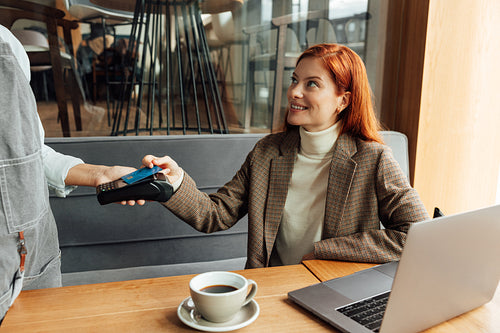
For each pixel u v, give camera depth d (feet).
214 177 5.29
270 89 6.24
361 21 6.33
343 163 3.37
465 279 2.10
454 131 6.18
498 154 6.51
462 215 1.92
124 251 5.10
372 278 2.55
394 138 5.82
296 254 3.66
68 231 4.85
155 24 5.57
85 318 2.10
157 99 5.77
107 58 5.48
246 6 5.86
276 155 3.68
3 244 2.26
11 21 5.07
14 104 2.27
